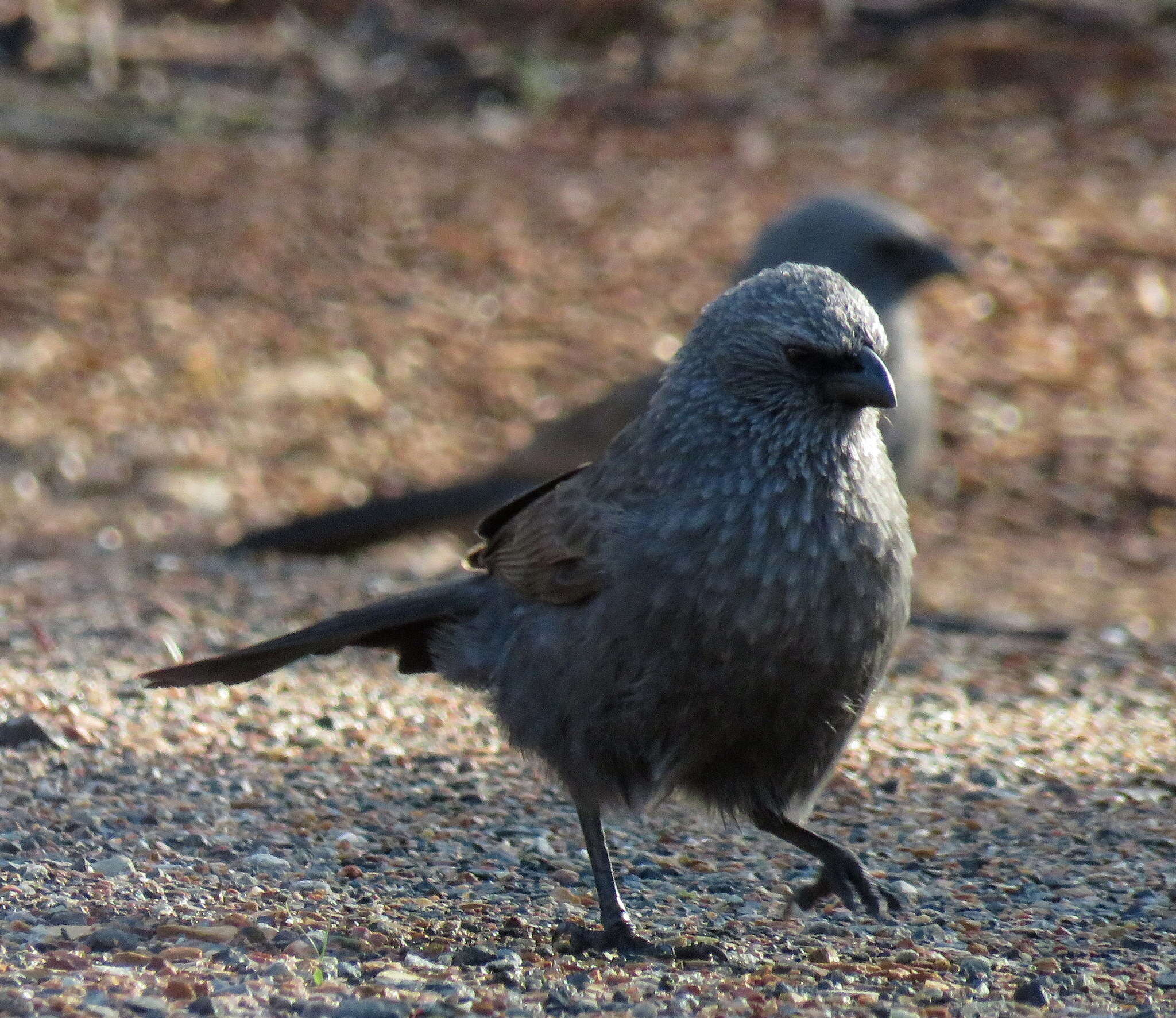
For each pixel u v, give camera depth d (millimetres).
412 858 7676
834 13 33000
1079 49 30484
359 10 33562
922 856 7898
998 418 19047
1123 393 19719
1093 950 6727
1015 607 14336
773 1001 5973
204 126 28844
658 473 6938
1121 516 17219
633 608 6797
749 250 15078
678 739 6883
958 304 21594
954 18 32562
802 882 7664
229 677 7965
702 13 33312
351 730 9383
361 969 6199
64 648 10625
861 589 6793
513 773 8867
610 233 23828
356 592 12562
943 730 9797
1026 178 25703
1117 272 22391
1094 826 8258
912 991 6184
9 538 15234
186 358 20234
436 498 14188
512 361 20344
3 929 6367
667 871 7773
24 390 19250
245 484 17438
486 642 7547
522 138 28469
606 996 6027
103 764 8516
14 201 24844
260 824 7883
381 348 20688
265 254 23281
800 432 6805
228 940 6344
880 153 27000
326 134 28719
